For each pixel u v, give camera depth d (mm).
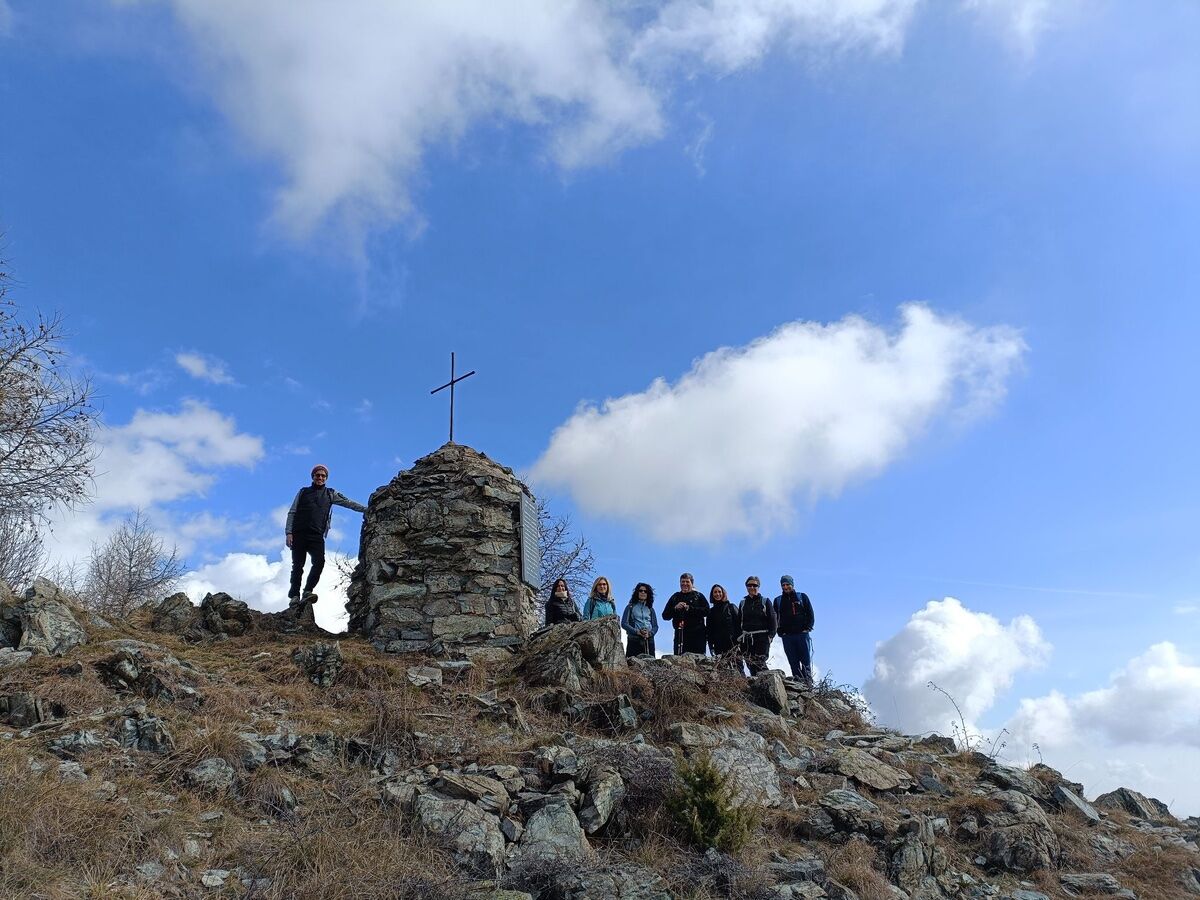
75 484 17375
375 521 14945
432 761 9547
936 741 14250
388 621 13883
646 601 16016
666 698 12164
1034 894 9922
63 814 7137
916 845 9742
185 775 8359
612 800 9008
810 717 14359
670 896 7863
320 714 10453
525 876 7660
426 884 7215
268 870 7188
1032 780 12711
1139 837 12047
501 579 14336
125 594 23781
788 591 16250
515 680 12469
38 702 9156
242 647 12969
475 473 14953
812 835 9852
